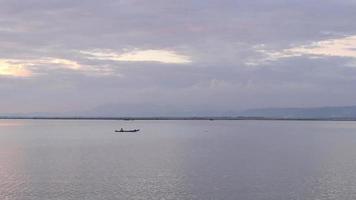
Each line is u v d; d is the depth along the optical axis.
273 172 73.56
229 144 137.12
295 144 137.88
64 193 57.19
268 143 142.62
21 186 61.44
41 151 110.44
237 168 78.12
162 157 96.38
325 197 55.06
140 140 155.75
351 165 82.75
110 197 55.09
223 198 54.66
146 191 58.22
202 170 75.69
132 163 85.31
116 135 191.12
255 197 55.06
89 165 82.38
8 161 88.62
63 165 82.44
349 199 54.09
